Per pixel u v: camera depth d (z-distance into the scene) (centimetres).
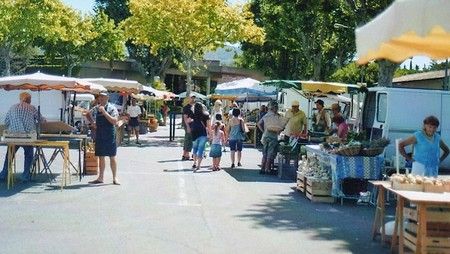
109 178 1382
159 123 5034
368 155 1132
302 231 861
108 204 1025
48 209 960
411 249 696
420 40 578
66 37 5125
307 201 1152
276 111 1625
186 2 3134
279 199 1163
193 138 1656
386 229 817
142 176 1441
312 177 1178
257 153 2367
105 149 1266
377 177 1130
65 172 1227
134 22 3241
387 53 593
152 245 737
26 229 805
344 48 4516
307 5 2639
